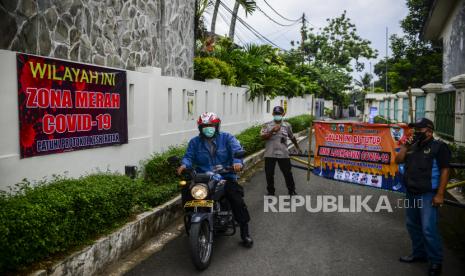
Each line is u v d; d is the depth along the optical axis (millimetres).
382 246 5867
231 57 18703
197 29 17328
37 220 4066
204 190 5055
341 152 7590
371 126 7176
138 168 8352
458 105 11102
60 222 4449
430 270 4836
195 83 11711
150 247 5906
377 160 7137
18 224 3846
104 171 7145
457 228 6285
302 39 39562
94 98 6777
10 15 6098
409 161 5086
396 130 6918
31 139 5418
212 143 5734
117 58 8938
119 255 5363
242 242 6066
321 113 45375
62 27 7188
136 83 8297
